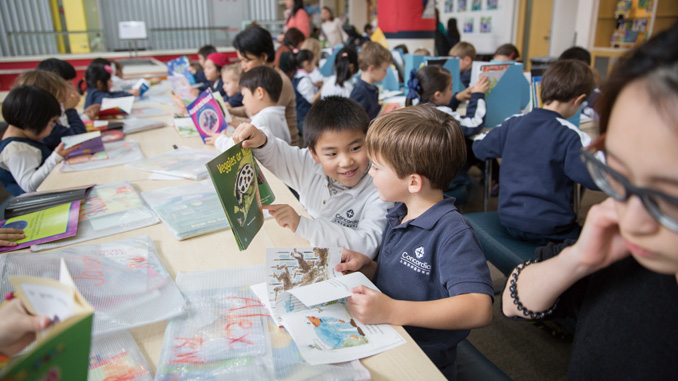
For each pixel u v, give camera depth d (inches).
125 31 226.5
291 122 109.0
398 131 35.1
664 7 184.4
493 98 101.6
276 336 28.0
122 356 26.0
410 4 174.2
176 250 39.9
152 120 102.7
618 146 15.4
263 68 82.3
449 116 37.1
